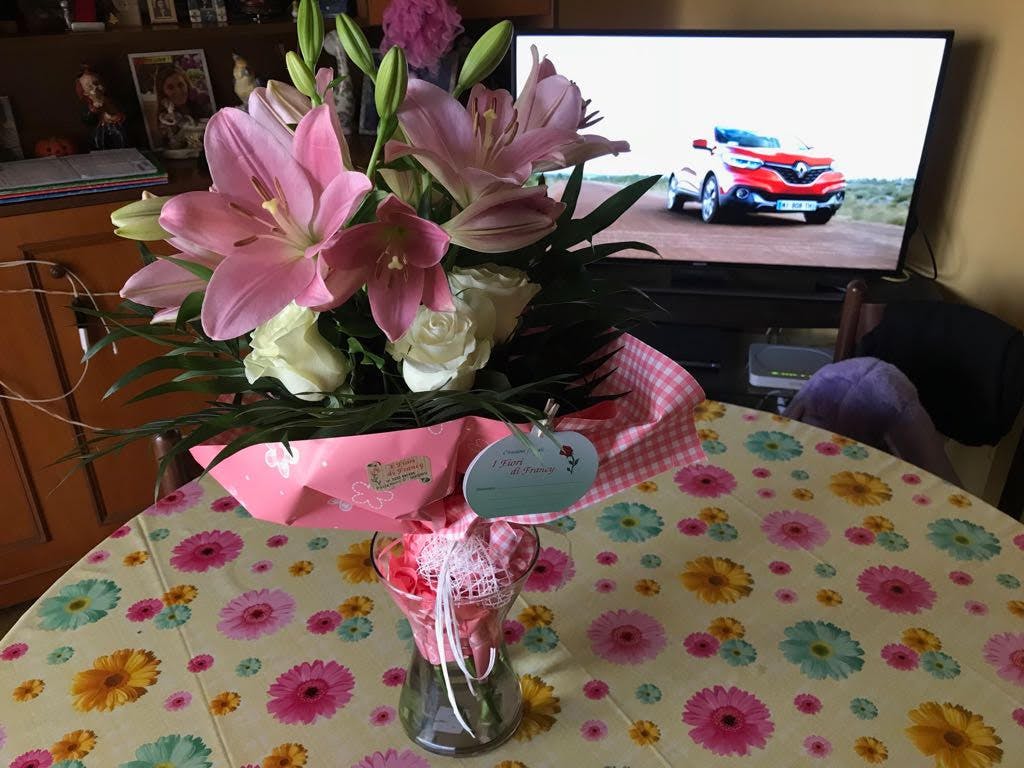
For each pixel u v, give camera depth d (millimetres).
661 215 2426
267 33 2068
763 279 2455
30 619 1062
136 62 2178
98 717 936
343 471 720
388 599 1095
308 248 625
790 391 2420
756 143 2293
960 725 915
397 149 621
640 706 947
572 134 693
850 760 882
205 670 994
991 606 1069
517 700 925
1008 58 2025
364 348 701
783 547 1173
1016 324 2143
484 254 736
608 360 862
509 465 746
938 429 1802
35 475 2035
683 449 829
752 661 998
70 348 1950
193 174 2068
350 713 942
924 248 2387
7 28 1920
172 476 1287
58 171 1929
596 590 1105
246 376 741
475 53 719
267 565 1150
